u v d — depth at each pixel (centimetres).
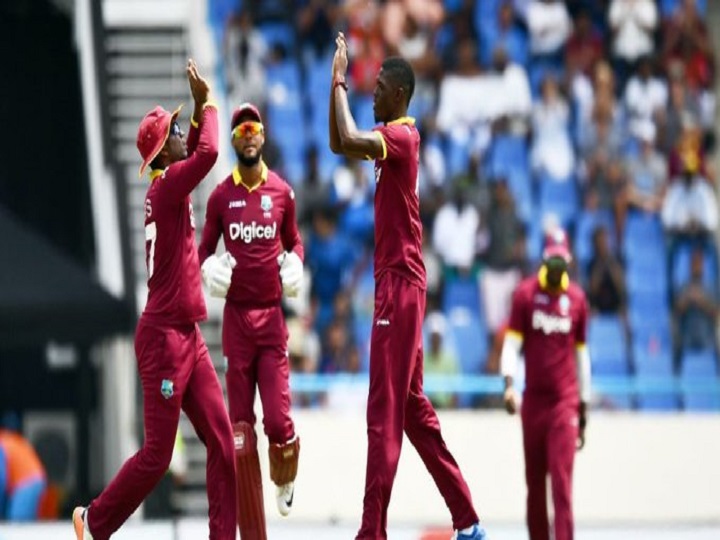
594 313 8281
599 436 6581
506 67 8725
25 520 6519
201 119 3744
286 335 4009
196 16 7850
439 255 8162
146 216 3788
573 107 8762
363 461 6359
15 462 6550
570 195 8569
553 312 4728
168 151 3834
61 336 6481
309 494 6328
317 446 6359
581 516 6550
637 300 8419
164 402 3756
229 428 3816
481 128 8619
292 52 8681
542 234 8406
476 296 8094
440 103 8656
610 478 6562
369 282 7950
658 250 8544
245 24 8662
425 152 8425
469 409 6638
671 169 8719
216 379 3816
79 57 7894
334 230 8094
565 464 4697
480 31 8850
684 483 6588
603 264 8312
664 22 9050
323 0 8738
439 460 3869
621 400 7481
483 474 6444
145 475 3775
